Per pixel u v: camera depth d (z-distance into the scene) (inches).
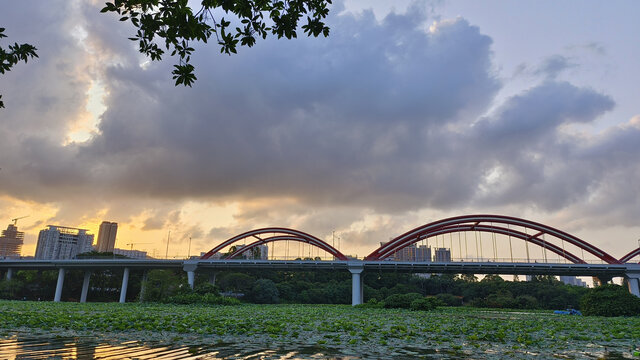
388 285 4160.9
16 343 452.4
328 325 743.1
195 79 320.8
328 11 329.1
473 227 3078.2
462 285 4288.9
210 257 3341.5
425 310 1747.0
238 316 976.3
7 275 3604.8
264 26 324.2
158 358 367.6
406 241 2997.0
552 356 428.5
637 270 2551.7
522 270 2746.1
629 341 585.0
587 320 1143.0
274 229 3361.2
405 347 469.7
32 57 340.5
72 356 370.3
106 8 283.3
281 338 529.7
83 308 1386.6
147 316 877.8
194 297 2113.7
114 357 368.2
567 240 2839.6
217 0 296.7
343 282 3806.6
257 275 4060.0
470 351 447.5
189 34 299.1
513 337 596.7
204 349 422.9
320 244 3157.0
